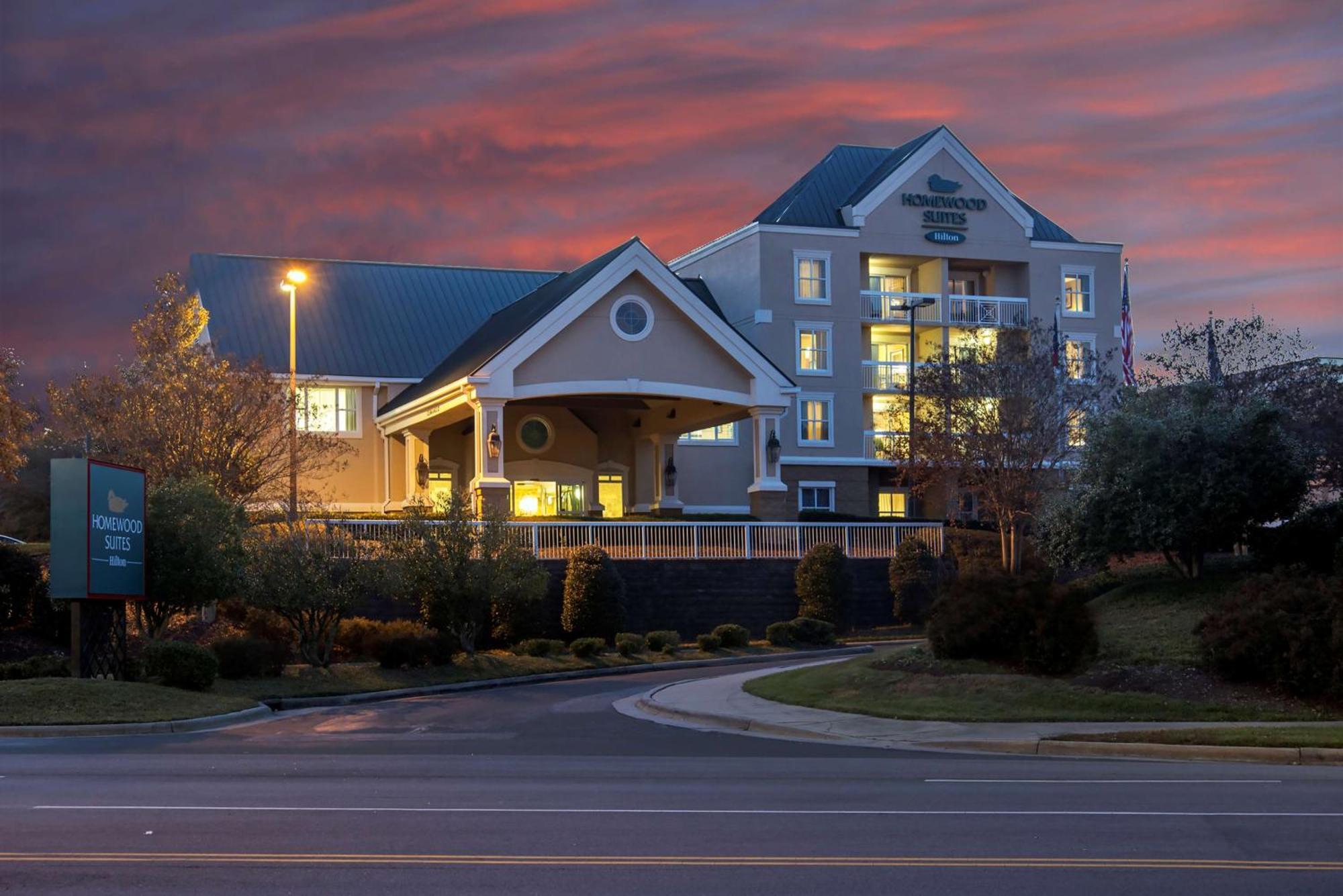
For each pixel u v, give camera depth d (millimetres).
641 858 9680
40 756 16672
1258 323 38656
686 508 52594
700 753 17141
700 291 56156
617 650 34344
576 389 39406
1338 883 8922
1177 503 25266
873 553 40656
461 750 17562
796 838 10484
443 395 40312
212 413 36031
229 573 27844
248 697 25141
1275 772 14953
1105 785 13609
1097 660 21812
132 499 25031
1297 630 19891
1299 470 25297
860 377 55281
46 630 29938
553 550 37000
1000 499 40562
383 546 31344
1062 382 43312
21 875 9133
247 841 10328
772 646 35844
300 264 53375
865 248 55750
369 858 9672
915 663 23422
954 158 57469
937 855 9805
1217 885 8844
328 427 47688
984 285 59438
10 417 38469
